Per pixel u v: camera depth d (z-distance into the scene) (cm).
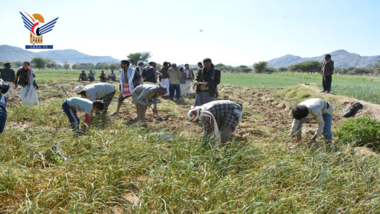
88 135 517
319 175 385
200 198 333
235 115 480
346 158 454
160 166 394
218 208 295
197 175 378
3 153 421
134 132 544
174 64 1142
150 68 1076
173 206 324
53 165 400
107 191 324
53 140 470
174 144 483
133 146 456
